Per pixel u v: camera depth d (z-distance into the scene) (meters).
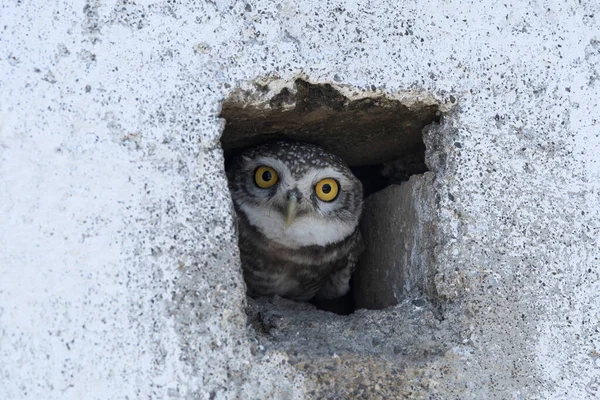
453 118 3.22
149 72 2.93
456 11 3.26
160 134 2.90
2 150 2.81
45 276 2.77
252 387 2.83
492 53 3.27
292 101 3.12
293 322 3.10
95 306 2.78
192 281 2.84
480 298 3.12
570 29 3.38
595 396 3.12
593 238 3.24
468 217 3.16
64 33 2.89
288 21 3.07
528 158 3.24
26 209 2.80
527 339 3.11
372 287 4.04
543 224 3.21
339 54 3.10
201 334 2.82
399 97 3.17
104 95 2.89
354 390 2.93
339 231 4.17
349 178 4.15
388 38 3.17
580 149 3.29
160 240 2.84
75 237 2.80
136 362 2.77
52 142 2.84
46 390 2.71
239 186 4.08
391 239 3.74
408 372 2.98
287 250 4.11
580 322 3.17
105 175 2.85
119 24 2.93
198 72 2.96
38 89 2.86
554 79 3.32
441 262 3.15
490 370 3.06
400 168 4.28
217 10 3.01
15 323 2.73
